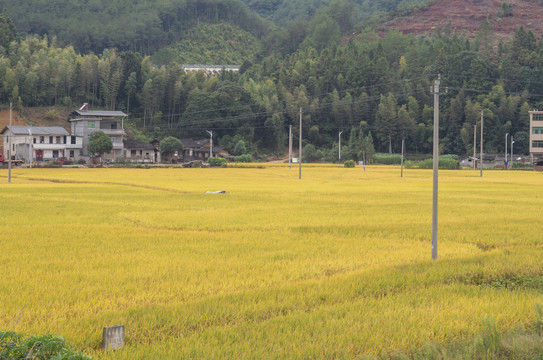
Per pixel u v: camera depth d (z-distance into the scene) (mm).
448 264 18984
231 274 17031
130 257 19297
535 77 173375
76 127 120500
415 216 32906
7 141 112375
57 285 15133
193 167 111562
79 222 28953
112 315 12531
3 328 11461
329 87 178625
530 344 11180
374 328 12094
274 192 51000
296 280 16516
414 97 174000
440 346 11164
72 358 9180
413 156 153750
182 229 27547
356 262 19328
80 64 157875
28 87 145875
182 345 10961
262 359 10383
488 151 156750
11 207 35375
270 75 197750
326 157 148875
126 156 123812
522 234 25984
